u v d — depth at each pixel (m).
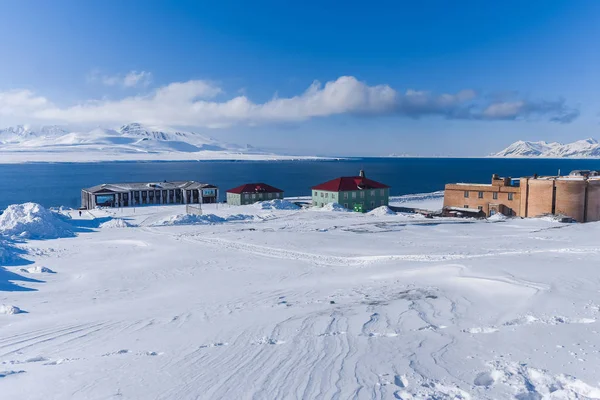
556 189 54.84
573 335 9.01
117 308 17.17
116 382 8.02
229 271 26.25
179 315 15.12
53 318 15.44
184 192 85.44
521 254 23.59
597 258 19.92
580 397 6.37
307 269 26.22
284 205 71.31
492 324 10.74
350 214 61.62
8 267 26.75
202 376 8.15
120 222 52.16
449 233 40.69
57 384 8.05
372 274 22.81
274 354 9.38
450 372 7.61
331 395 6.85
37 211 44.72
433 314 12.59
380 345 9.58
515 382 6.93
